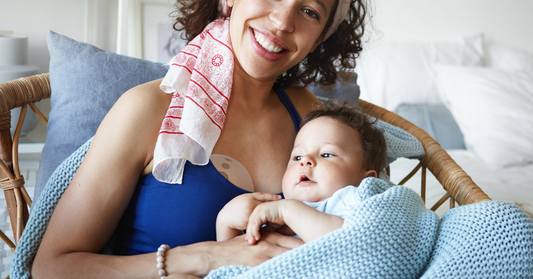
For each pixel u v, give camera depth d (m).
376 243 0.70
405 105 2.50
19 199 1.01
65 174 0.89
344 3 1.06
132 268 0.76
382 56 2.58
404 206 0.79
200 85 0.90
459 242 0.76
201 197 0.85
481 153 2.23
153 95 0.88
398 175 1.98
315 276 0.69
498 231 0.77
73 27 1.89
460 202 1.04
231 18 0.94
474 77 2.49
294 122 1.10
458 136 2.41
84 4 1.88
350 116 1.01
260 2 0.87
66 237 0.77
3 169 1.00
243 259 0.77
